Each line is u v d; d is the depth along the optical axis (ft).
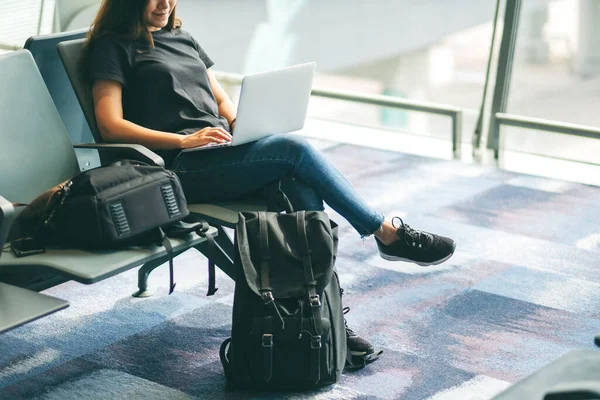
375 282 11.10
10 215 7.29
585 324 9.95
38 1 17.52
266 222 8.45
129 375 8.84
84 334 9.72
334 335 8.43
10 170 8.77
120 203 7.95
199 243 8.54
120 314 10.21
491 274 11.31
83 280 7.44
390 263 11.71
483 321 10.03
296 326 8.13
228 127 10.17
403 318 10.11
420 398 8.41
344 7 29.01
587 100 16.22
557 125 16.10
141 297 10.68
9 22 17.71
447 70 30.40
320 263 8.29
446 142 17.13
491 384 8.67
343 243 12.44
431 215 13.37
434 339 9.62
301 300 8.19
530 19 16.66
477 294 10.73
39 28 17.58
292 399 8.38
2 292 7.50
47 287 8.34
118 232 7.91
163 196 8.29
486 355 9.27
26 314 7.10
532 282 11.07
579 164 15.93
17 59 9.11
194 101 9.87
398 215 13.32
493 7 16.53
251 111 8.84
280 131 9.37
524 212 13.53
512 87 16.66
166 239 8.21
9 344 9.47
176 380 8.77
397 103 17.38
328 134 17.63
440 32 30.17
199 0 21.24
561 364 7.12
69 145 9.32
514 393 6.64
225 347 8.82
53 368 8.98
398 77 30.58
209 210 9.12
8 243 8.28
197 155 9.36
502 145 16.60
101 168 8.20
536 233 12.70
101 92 9.44
